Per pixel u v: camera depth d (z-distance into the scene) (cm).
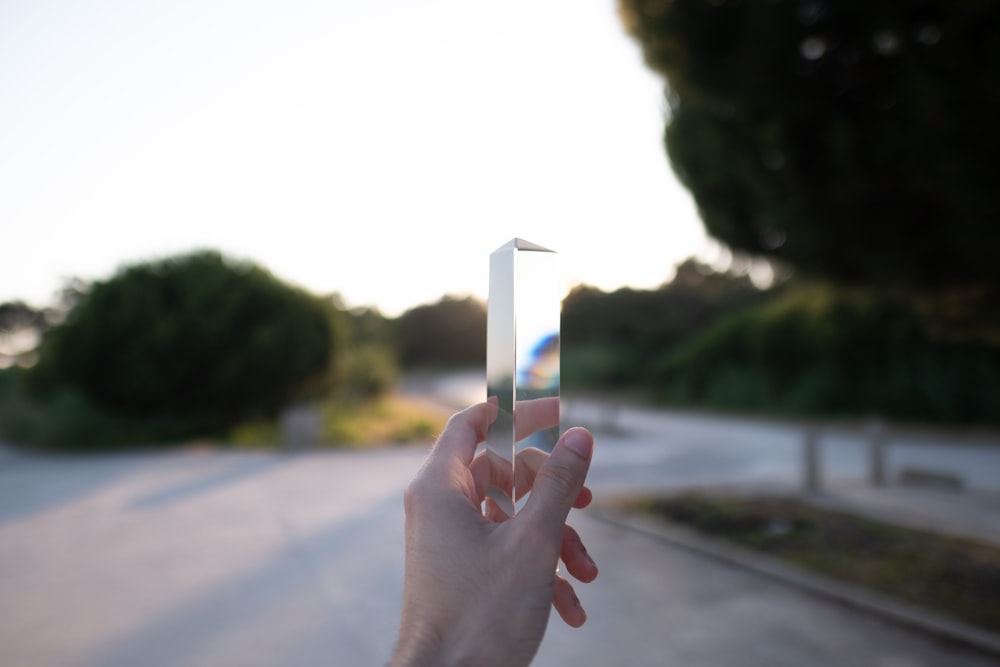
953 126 507
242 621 490
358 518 805
